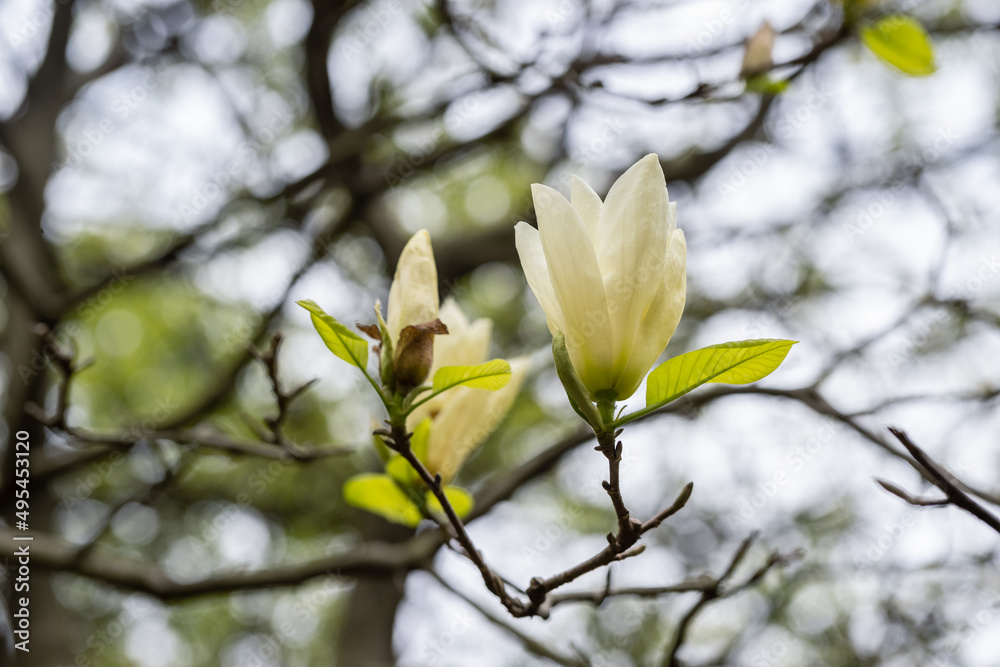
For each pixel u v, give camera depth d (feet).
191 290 28.99
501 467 31.58
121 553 28.76
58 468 18.37
